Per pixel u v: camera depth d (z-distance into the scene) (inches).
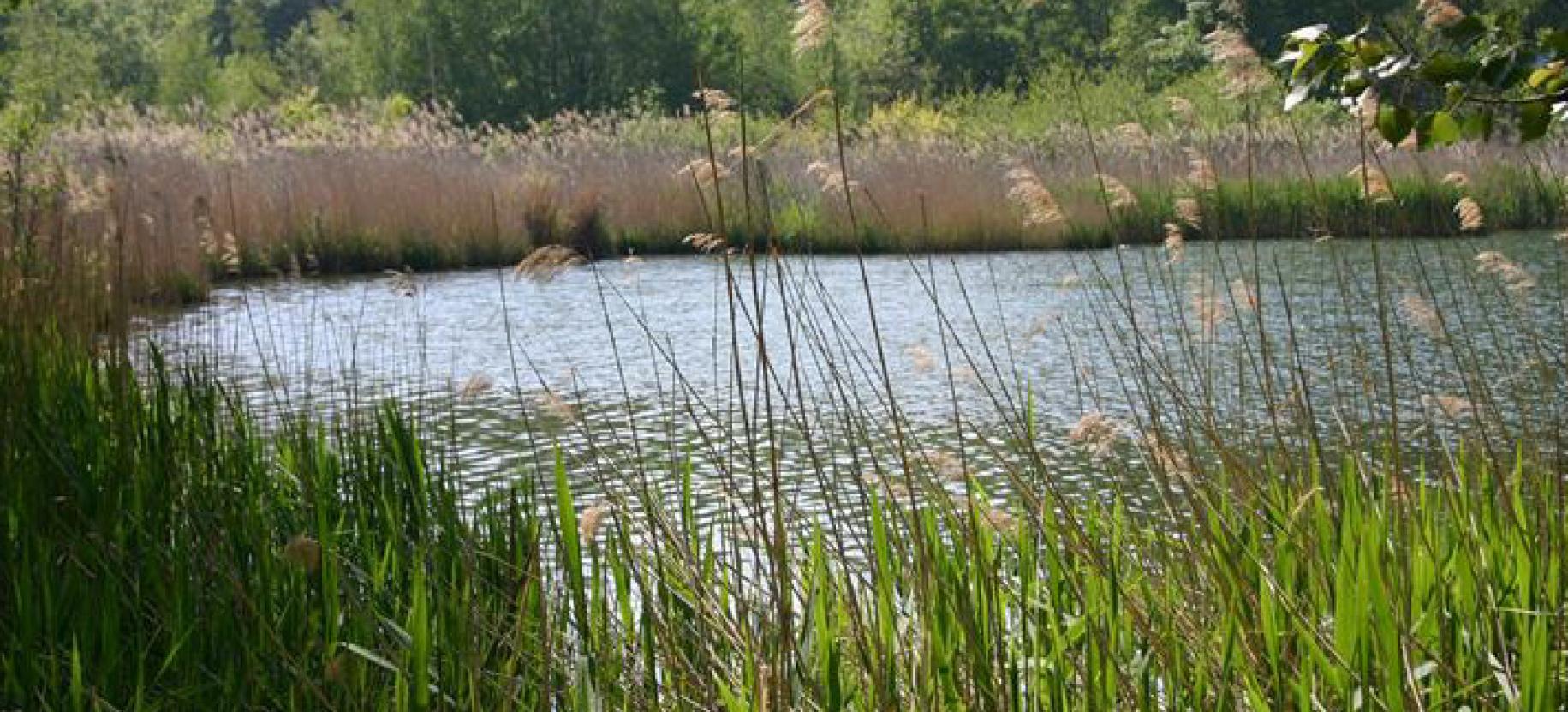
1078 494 292.8
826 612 163.2
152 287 500.4
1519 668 144.4
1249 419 275.9
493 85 1945.1
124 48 2337.6
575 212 862.5
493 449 363.3
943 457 189.9
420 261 825.5
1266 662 147.1
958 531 172.9
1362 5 1273.4
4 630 162.6
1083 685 148.9
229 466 223.3
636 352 523.2
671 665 154.6
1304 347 436.8
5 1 405.1
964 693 144.3
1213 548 162.2
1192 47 1257.4
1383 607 138.9
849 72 1797.5
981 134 993.5
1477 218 200.8
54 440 218.8
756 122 959.0
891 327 565.6
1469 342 201.5
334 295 704.4
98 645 164.7
